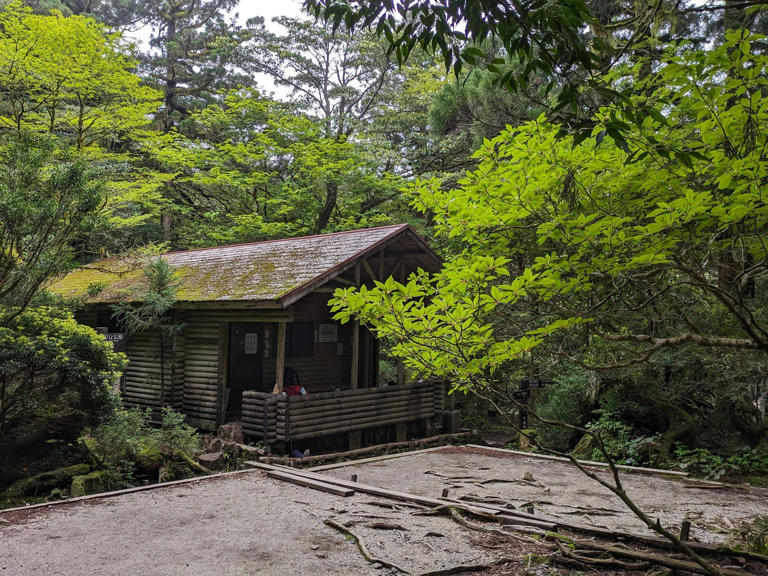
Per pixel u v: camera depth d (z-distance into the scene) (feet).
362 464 29.30
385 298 11.01
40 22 39.75
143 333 40.16
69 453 28.04
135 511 19.90
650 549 15.72
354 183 63.41
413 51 73.31
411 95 76.64
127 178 53.83
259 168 69.15
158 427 38.01
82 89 45.09
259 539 16.92
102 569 14.62
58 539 16.94
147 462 28.86
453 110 46.32
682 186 11.37
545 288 11.61
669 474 26.89
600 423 33.24
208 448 32.68
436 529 17.79
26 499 24.54
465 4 8.84
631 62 20.10
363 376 45.47
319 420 35.01
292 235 66.49
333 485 22.98
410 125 76.48
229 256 44.47
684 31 27.09
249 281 36.19
